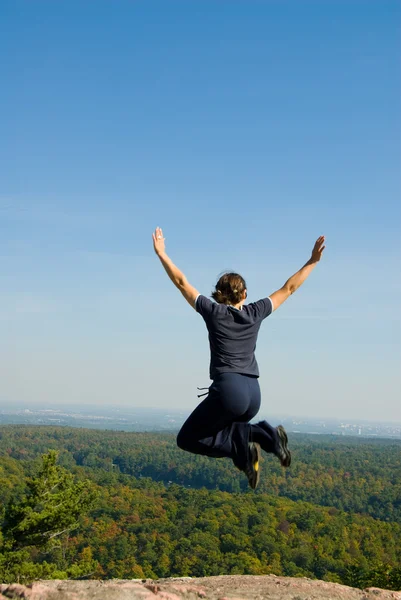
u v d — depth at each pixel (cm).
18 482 7931
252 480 396
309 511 7812
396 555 6706
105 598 485
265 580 614
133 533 6938
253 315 406
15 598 483
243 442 397
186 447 403
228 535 6862
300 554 6506
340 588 590
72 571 1875
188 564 6225
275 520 7450
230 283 412
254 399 393
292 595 550
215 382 392
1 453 13775
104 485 9294
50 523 1967
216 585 585
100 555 6316
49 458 2066
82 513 2058
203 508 8056
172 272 413
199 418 396
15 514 1994
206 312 400
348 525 7369
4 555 1889
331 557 6525
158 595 507
